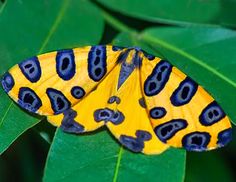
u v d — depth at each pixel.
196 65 0.23
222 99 0.22
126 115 0.21
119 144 0.21
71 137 0.21
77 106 0.21
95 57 0.22
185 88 0.21
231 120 0.22
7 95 0.22
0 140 0.21
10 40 0.23
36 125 0.22
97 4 0.24
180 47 0.23
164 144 0.21
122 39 0.24
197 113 0.21
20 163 0.27
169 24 0.25
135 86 0.22
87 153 0.21
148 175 0.21
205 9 0.24
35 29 0.23
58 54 0.21
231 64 0.23
